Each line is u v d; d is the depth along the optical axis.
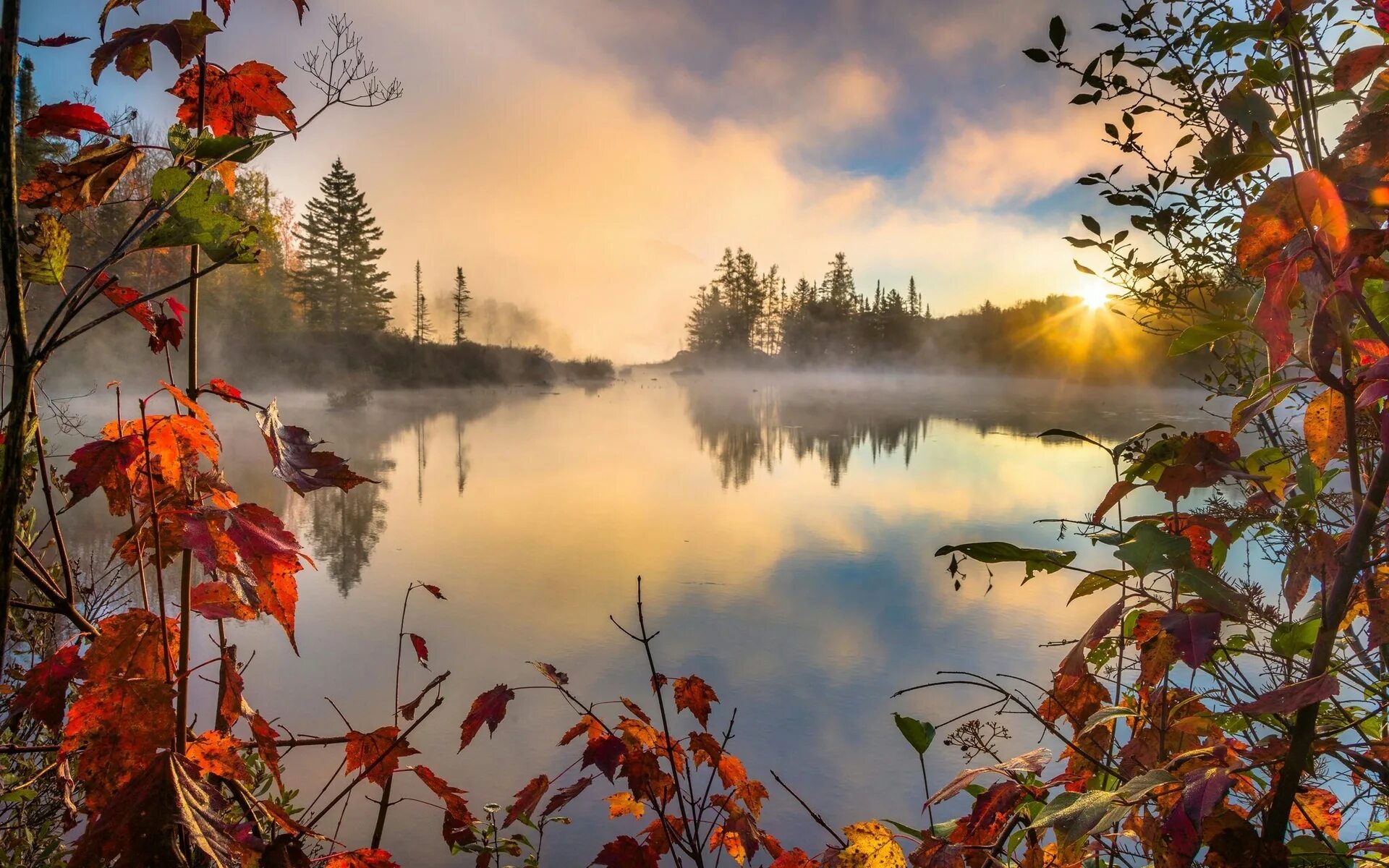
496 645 7.29
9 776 1.41
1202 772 0.77
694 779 1.94
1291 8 0.91
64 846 1.59
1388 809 1.15
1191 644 0.81
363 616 8.07
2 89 0.62
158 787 0.68
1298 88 0.93
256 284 42.47
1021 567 10.05
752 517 14.26
